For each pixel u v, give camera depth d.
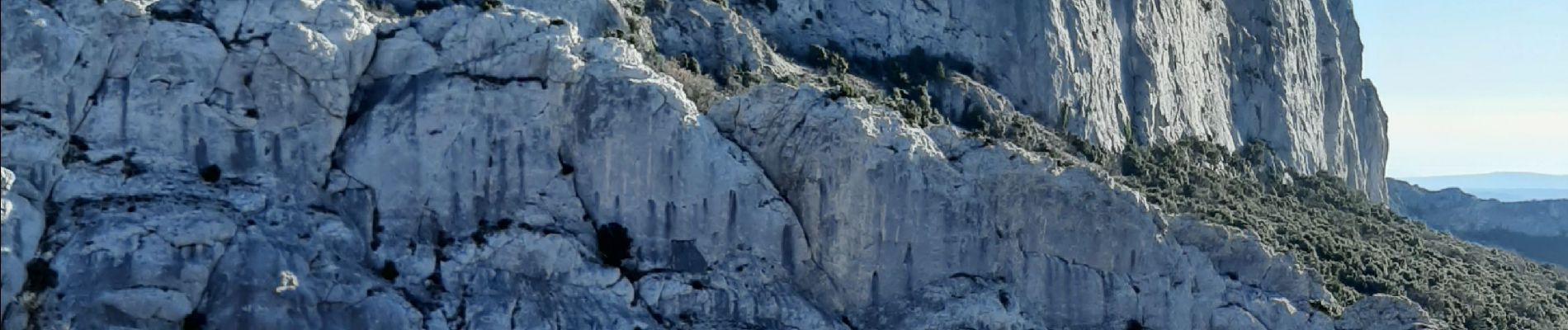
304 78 109.81
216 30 109.44
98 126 106.88
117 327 102.75
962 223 116.75
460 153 111.69
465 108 111.88
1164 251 121.44
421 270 109.69
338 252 108.44
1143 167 143.50
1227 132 173.62
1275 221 140.00
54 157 105.19
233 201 107.38
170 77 108.12
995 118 137.00
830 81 129.50
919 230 115.75
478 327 108.56
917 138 116.38
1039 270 118.69
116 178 106.12
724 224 113.88
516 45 113.00
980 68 143.62
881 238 115.00
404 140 111.12
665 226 113.19
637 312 111.75
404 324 107.00
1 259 101.44
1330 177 182.50
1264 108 180.62
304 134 109.88
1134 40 158.75
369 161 110.56
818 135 115.12
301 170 109.62
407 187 111.00
